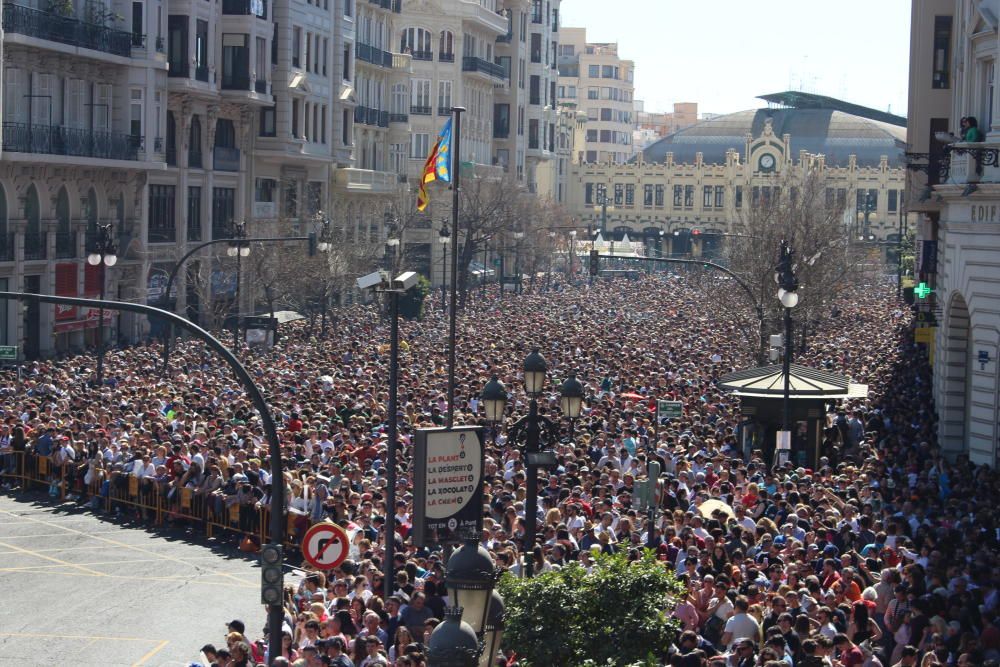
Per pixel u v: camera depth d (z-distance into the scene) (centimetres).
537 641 1414
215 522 3006
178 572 2780
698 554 2030
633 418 3416
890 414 4003
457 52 11044
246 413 3466
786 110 19300
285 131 7750
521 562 1958
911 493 2544
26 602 2555
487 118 11994
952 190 3628
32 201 5744
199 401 3659
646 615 1430
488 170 10744
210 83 6906
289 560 2841
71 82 5975
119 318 6300
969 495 2661
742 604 1773
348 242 7244
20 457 3478
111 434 3328
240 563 2856
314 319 6194
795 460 3412
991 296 3484
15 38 5325
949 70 4850
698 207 18600
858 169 17788
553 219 12188
